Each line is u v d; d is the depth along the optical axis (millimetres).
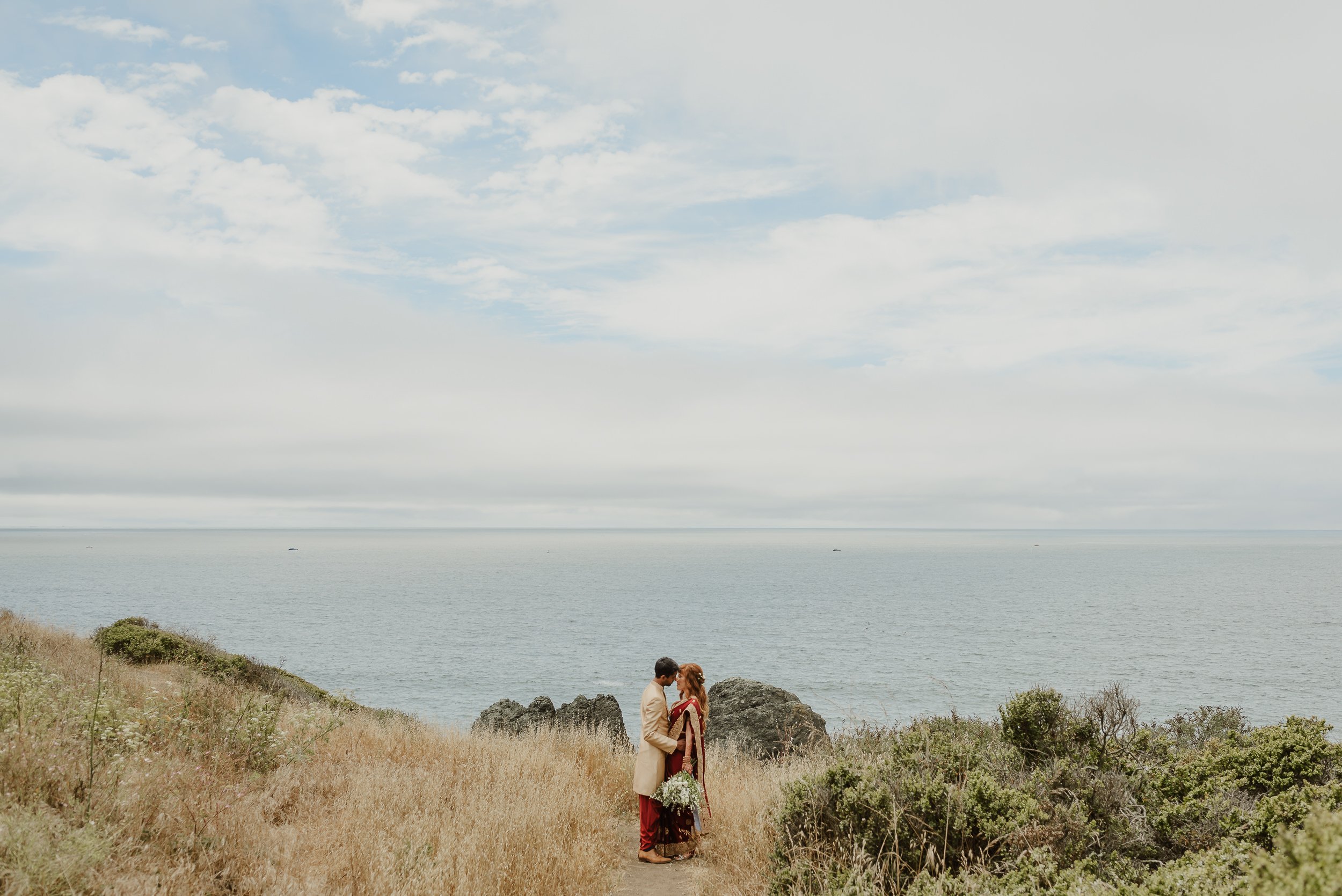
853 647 98125
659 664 7770
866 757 7047
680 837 7414
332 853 5613
